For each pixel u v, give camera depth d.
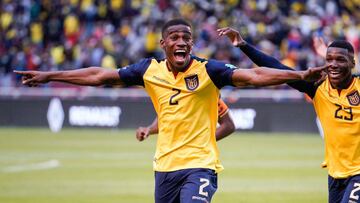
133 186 36.03
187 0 77.25
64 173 40.59
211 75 18.56
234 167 42.88
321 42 20.73
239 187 35.75
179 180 18.73
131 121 65.56
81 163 44.72
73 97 66.81
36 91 67.50
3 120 68.12
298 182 37.31
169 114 18.84
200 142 18.78
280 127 63.19
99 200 32.09
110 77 18.88
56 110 67.00
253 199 32.44
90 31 77.00
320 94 19.89
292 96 62.97
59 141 56.88
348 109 19.59
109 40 73.44
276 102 63.22
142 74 19.02
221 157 47.47
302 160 45.91
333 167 20.00
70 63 73.38
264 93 63.38
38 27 78.69
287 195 33.44
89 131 64.88
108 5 79.44
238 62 68.94
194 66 18.73
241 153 49.53
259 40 72.19
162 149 18.98
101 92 66.19
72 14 78.56
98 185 36.38
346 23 76.44
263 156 47.88
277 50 72.75
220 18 74.25
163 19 74.62
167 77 18.86
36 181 37.72
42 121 67.44
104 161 45.72
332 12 79.12
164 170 18.88
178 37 18.45
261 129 63.47
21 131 64.62
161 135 19.09
